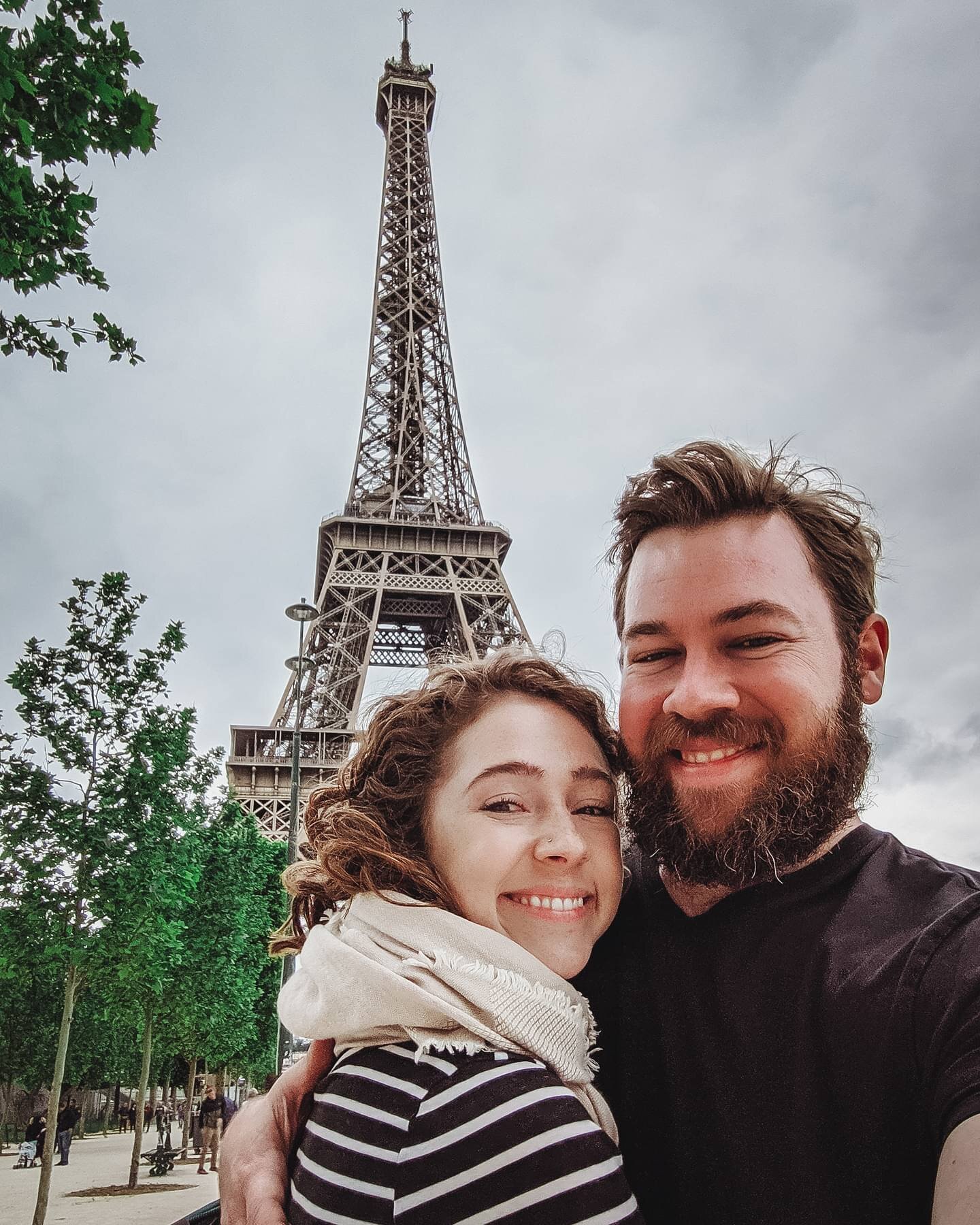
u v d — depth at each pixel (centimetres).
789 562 61
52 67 224
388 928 61
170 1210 576
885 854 62
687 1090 60
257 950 1000
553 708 69
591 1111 58
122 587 515
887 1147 49
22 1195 677
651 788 62
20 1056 945
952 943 50
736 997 58
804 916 58
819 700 59
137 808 502
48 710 491
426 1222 46
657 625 62
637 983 67
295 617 741
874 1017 50
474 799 64
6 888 474
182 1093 2330
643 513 65
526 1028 55
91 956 491
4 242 229
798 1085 53
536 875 63
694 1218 58
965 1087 43
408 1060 54
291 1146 61
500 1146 47
